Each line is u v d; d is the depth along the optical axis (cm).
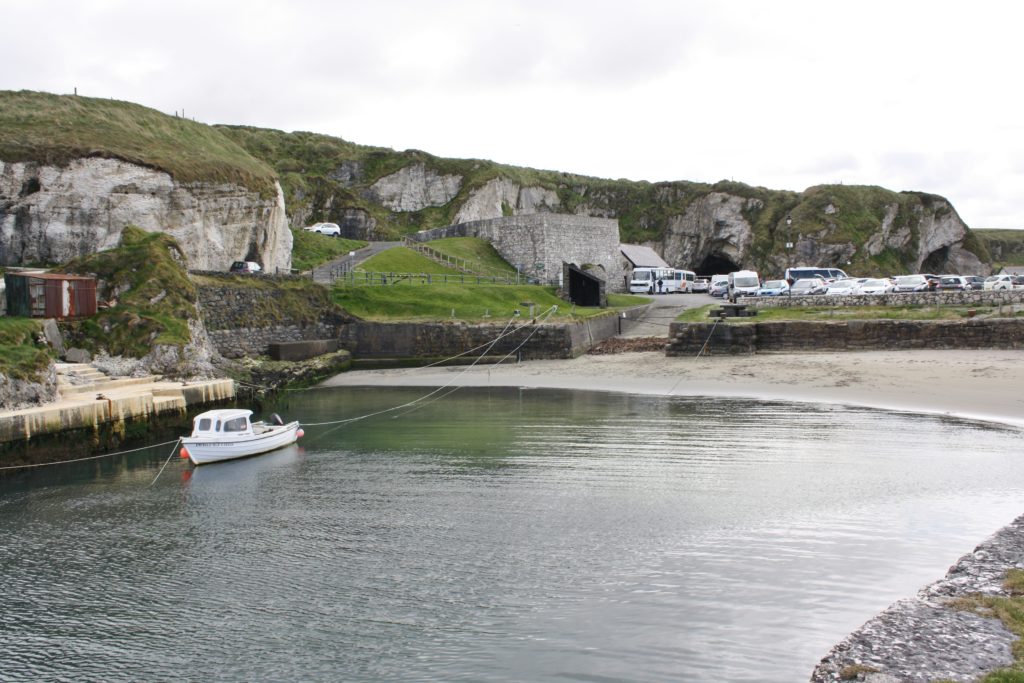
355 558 1563
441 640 1196
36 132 4456
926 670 934
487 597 1344
